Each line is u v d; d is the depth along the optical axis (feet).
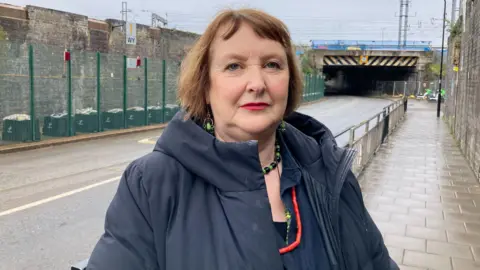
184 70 4.75
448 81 71.31
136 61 59.16
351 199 5.46
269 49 4.47
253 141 4.24
